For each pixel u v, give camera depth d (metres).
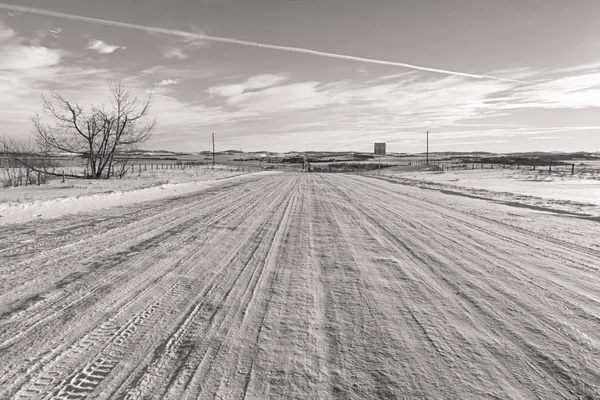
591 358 2.63
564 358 2.63
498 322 3.25
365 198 15.00
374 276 4.61
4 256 5.23
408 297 3.87
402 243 6.60
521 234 7.54
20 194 14.12
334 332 3.01
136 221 8.53
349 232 7.58
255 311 3.43
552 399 2.15
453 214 10.47
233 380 2.30
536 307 3.62
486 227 8.35
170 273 4.59
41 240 6.34
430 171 54.78
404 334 2.99
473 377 2.37
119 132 27.12
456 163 75.69
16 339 2.80
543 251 6.04
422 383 2.29
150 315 3.30
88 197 11.80
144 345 2.74
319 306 3.58
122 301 3.62
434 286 4.24
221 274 4.59
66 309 3.40
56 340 2.80
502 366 2.51
